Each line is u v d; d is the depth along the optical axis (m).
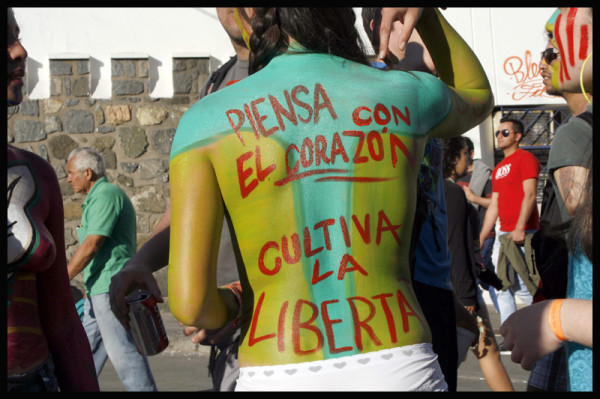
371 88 1.76
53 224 2.18
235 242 1.73
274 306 1.65
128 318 2.30
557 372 2.47
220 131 1.68
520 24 9.93
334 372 1.60
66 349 2.19
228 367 2.67
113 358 5.04
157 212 9.46
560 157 2.05
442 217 2.81
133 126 9.48
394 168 1.72
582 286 1.78
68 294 2.23
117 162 9.47
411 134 1.76
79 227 5.30
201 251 1.64
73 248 9.34
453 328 2.80
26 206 2.03
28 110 9.42
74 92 9.45
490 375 4.16
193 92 9.52
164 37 9.58
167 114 9.50
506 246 6.79
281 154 1.66
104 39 9.55
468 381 5.67
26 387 1.99
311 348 1.62
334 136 1.69
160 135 9.50
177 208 1.66
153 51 9.58
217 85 2.96
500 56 9.95
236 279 2.64
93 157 5.38
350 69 1.79
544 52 2.20
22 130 9.43
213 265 1.67
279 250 1.66
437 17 2.20
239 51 2.86
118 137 9.48
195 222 1.65
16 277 1.99
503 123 7.25
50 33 9.53
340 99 1.72
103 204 5.16
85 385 2.20
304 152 1.67
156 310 2.29
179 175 1.67
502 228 6.96
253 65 1.84
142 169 9.48
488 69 9.95
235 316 1.79
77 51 9.52
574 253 1.79
